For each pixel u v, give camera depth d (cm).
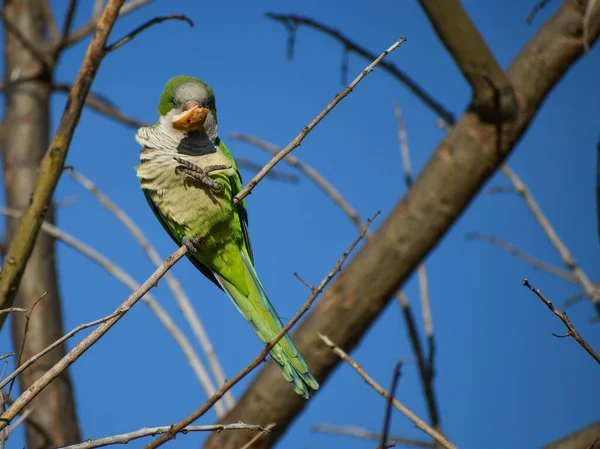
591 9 926
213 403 696
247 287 1052
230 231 1035
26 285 1291
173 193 1023
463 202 1052
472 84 1023
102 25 855
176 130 1062
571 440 982
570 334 700
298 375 925
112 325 711
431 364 1042
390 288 1065
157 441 684
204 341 1172
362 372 796
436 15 992
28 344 1255
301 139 812
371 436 1070
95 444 668
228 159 1084
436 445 982
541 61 1036
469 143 1042
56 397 1220
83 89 852
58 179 855
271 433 1066
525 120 1034
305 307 729
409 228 1056
